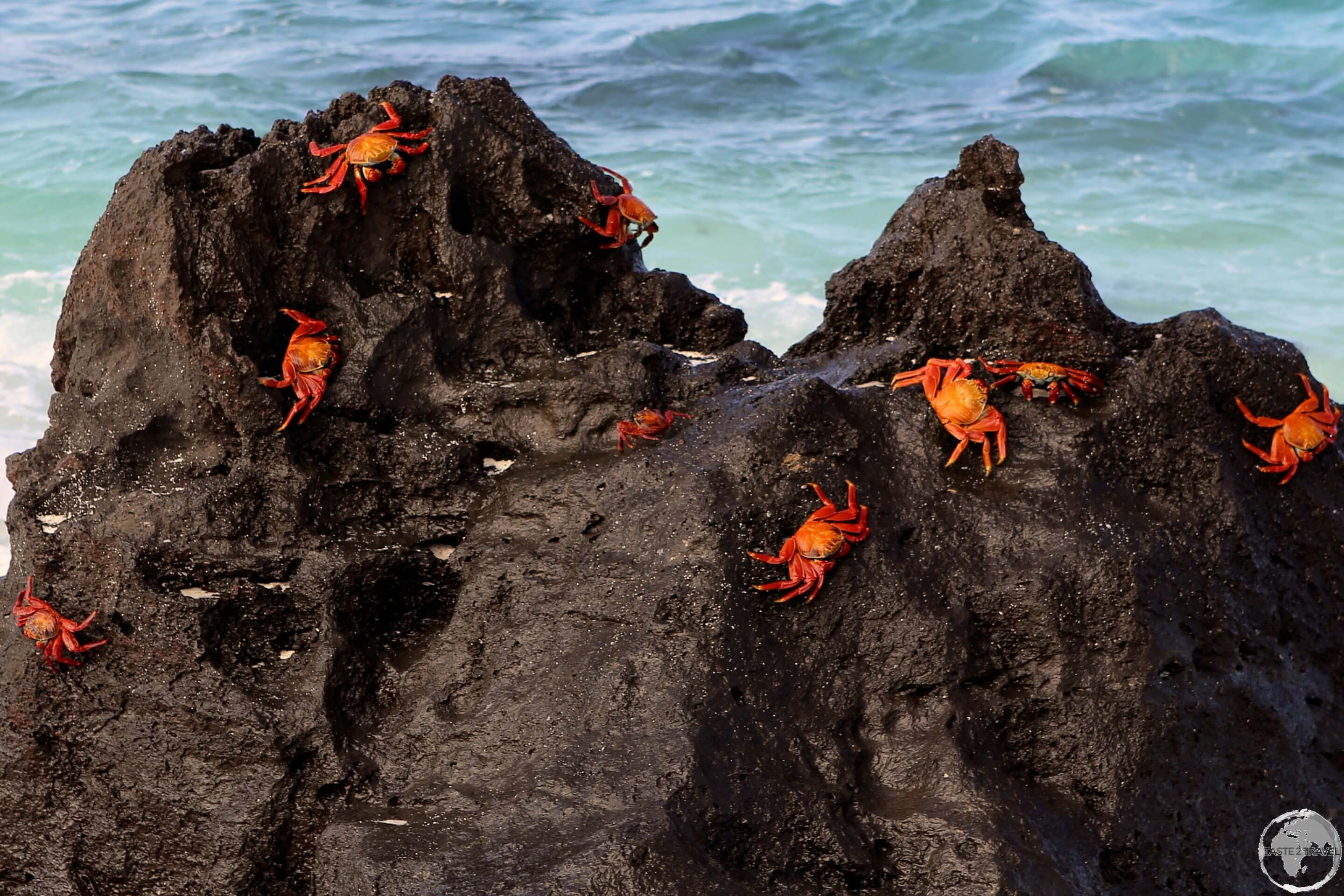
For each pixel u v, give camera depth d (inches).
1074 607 354.0
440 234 394.6
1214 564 373.7
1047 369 375.9
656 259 987.3
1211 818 361.7
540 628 350.0
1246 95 1320.1
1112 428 378.3
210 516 356.5
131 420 366.3
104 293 371.2
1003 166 401.7
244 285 366.9
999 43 1438.2
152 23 1462.8
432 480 382.0
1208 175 1159.6
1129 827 345.4
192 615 348.8
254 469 363.6
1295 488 402.0
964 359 406.3
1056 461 372.5
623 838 295.1
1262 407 397.1
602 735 324.5
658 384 395.9
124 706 355.9
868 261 429.1
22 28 1434.5
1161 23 1497.3
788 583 339.3
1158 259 1010.7
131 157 1117.7
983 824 319.6
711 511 346.6
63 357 395.9
